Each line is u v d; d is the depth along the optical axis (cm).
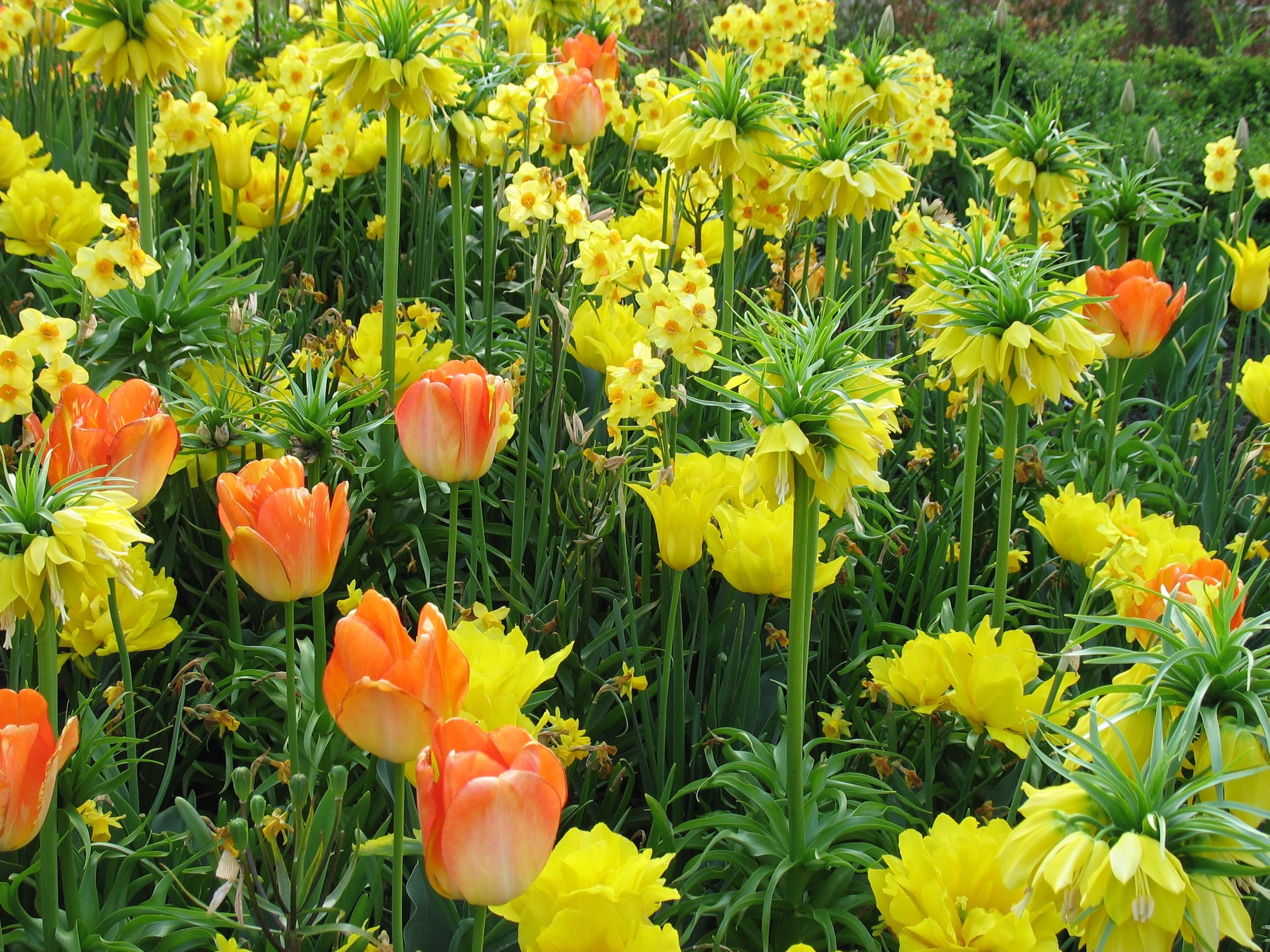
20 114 208
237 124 179
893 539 156
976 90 353
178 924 111
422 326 168
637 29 365
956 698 124
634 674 136
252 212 182
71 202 167
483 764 87
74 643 127
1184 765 99
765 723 141
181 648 137
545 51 221
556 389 146
